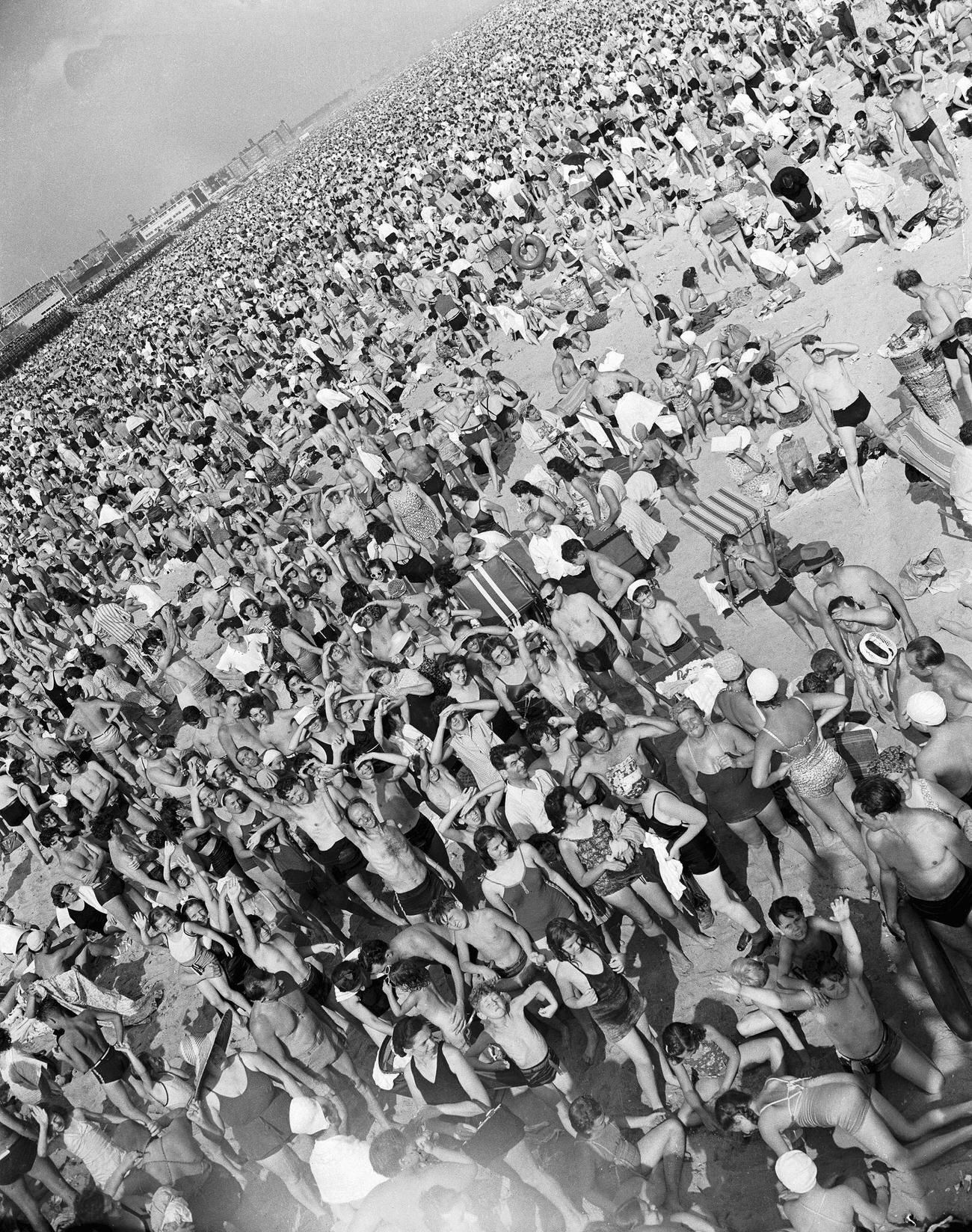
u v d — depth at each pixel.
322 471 20.45
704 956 6.29
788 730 5.54
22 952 8.75
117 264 128.12
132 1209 5.92
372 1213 4.61
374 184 44.62
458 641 8.67
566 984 5.27
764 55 23.05
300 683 10.74
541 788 6.61
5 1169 6.46
